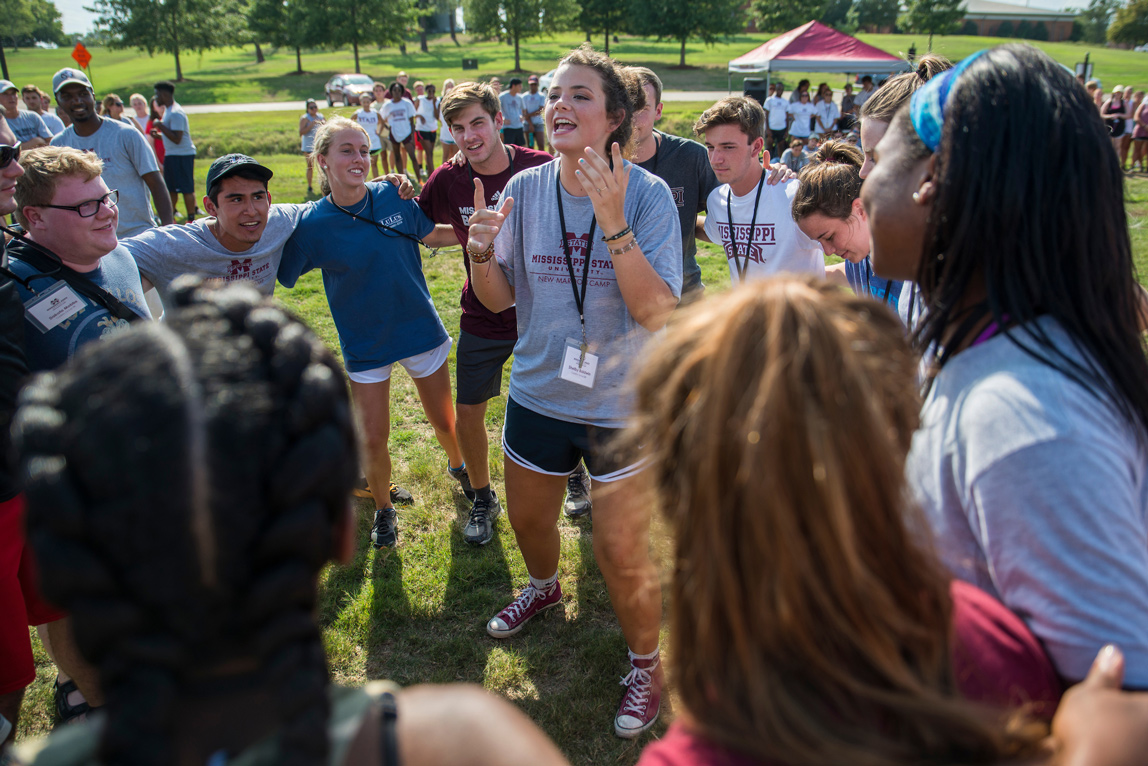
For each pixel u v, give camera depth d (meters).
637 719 2.40
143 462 0.53
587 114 2.08
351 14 53.34
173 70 57.97
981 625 0.84
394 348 3.20
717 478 0.69
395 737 0.68
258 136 19.28
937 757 0.68
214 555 0.54
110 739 0.55
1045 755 0.73
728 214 3.30
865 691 0.68
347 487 0.64
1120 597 0.80
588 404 2.25
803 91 17.45
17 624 2.03
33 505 0.55
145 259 2.78
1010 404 0.87
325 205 3.08
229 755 0.59
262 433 0.57
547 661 2.74
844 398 0.67
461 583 3.14
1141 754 0.71
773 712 0.68
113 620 0.54
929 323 1.07
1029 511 0.83
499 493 3.79
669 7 49.62
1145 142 14.17
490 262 2.31
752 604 0.69
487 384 3.28
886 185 1.09
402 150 14.38
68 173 2.13
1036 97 0.94
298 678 0.59
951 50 56.09
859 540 0.68
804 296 0.71
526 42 75.69
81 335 2.22
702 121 3.12
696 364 0.74
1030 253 0.94
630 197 2.21
